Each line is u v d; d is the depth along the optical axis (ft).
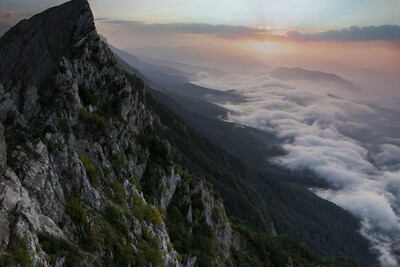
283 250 464.24
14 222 123.34
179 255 236.63
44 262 122.21
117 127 252.62
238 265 350.84
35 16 243.81
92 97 241.35
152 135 304.91
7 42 219.82
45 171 158.61
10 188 134.82
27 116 201.05
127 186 222.69
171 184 305.12
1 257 109.60
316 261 524.52
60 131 201.16
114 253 164.86
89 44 257.75
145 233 200.03
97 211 176.86
